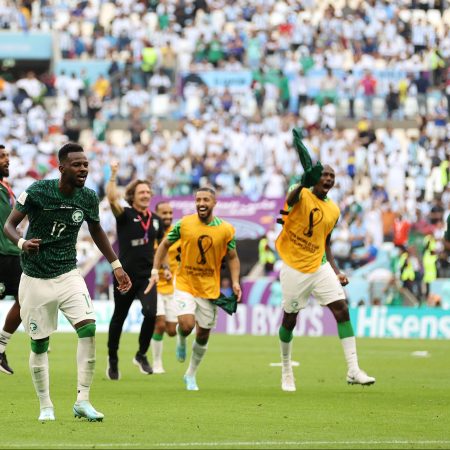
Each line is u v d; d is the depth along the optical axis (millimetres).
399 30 106375
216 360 45781
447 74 99438
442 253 74688
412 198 87438
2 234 33531
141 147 88562
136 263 36906
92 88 97438
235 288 32781
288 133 90438
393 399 30344
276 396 31062
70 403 28375
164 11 105812
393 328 66062
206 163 87812
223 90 96875
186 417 25625
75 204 23812
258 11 106750
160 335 39562
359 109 97438
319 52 101750
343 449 20391
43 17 107875
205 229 32500
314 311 66750
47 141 90312
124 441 21219
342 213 81875
